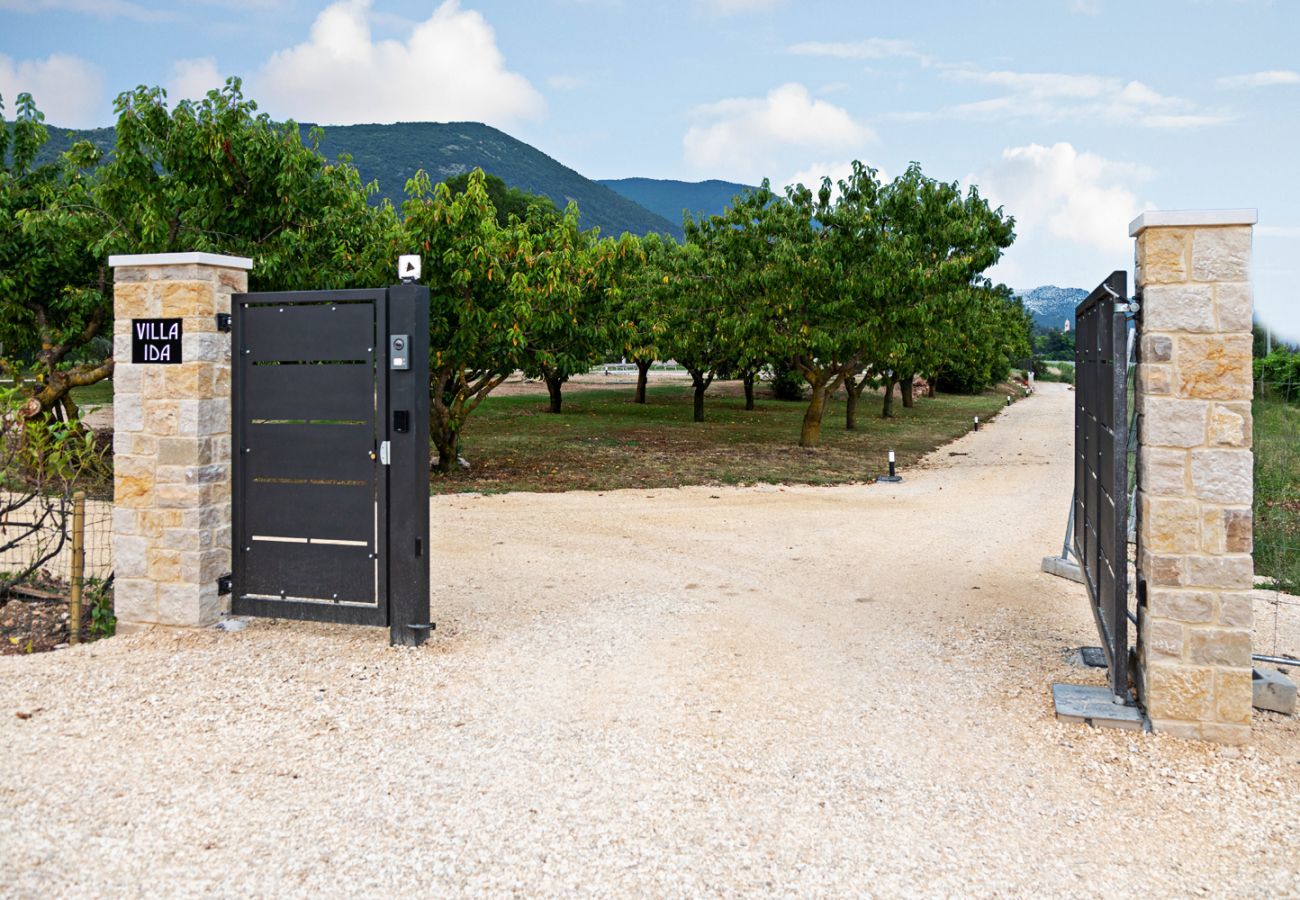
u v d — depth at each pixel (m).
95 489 12.80
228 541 6.99
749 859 3.76
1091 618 7.66
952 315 21.58
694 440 24.84
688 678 6.01
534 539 11.28
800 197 22.22
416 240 15.26
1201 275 4.82
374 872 3.61
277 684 5.70
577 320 16.91
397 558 6.52
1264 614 8.13
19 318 15.74
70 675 5.75
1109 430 5.46
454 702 5.47
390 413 6.51
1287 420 8.94
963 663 6.36
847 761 4.71
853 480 18.02
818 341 21.38
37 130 16.31
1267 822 4.12
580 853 3.78
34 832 3.85
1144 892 3.57
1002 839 3.96
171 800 4.16
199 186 15.58
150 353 6.70
